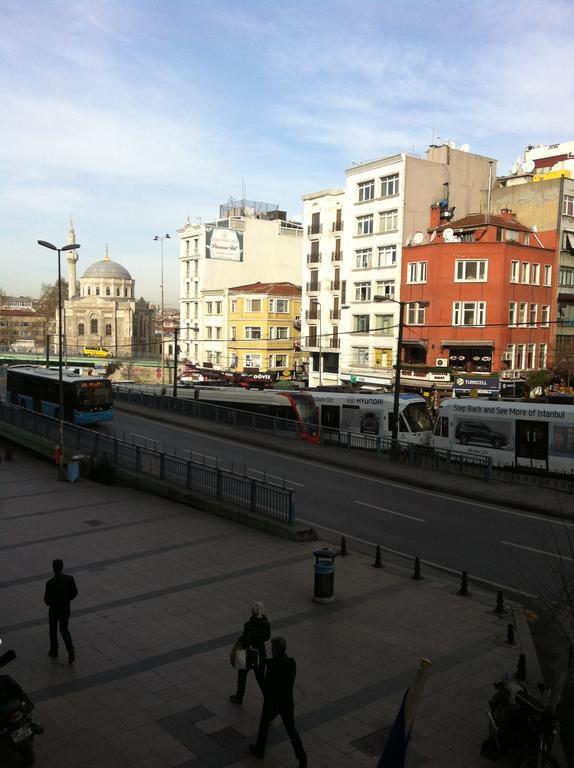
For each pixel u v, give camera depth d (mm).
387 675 10516
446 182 53000
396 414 30484
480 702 9688
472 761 8297
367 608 13320
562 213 51188
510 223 49656
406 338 50250
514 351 48062
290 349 70938
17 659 11031
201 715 9305
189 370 73938
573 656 10172
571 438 26578
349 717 9273
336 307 59938
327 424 36312
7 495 24828
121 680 10312
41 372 43812
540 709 7914
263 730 8211
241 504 21000
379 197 52406
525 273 48562
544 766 7742
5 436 37406
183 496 23078
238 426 40000
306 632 12141
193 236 76812
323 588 13523
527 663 10844
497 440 28797
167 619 12758
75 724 9062
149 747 8531
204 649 11438
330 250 60406
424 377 47812
